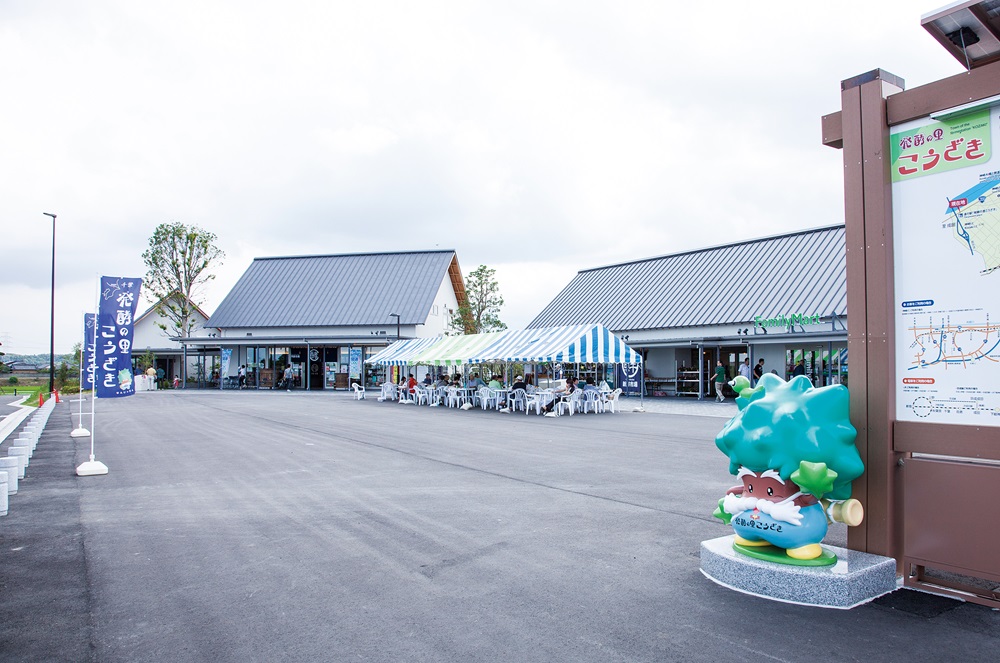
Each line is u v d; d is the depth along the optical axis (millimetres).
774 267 30172
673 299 32844
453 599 4656
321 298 47312
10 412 25234
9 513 7551
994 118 4348
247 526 6809
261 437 15242
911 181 4730
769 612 4336
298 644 3953
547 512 7348
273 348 45062
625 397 32375
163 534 6535
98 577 5234
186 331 48969
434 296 45656
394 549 5914
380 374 43188
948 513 4461
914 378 4668
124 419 20703
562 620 4254
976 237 4395
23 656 3828
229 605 4598
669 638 3949
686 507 7574
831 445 4523
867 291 4836
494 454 12180
